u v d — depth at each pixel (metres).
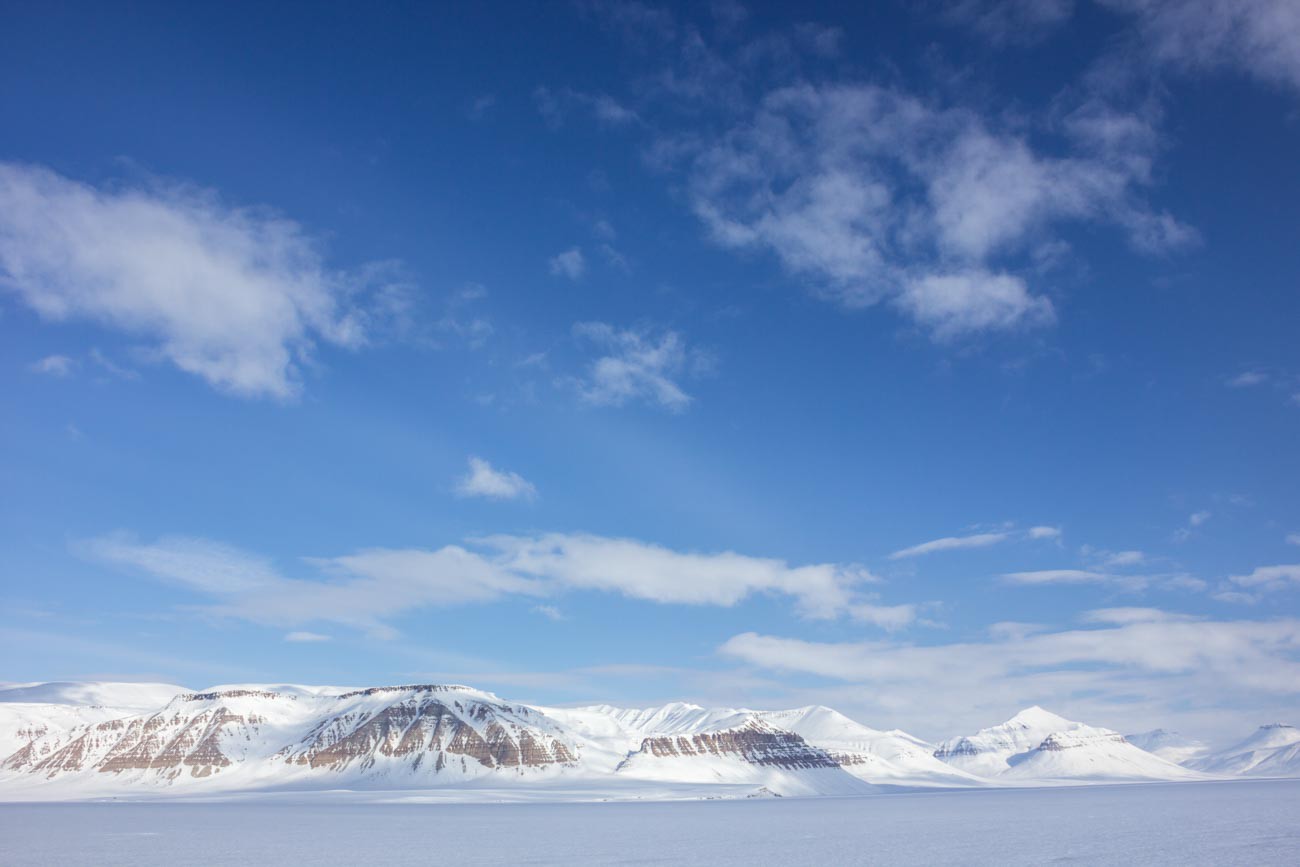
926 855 128.75
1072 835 158.75
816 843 152.25
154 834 189.12
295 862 129.62
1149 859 117.81
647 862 124.31
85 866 126.56
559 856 134.12
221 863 129.12
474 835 179.88
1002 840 151.50
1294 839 140.88
